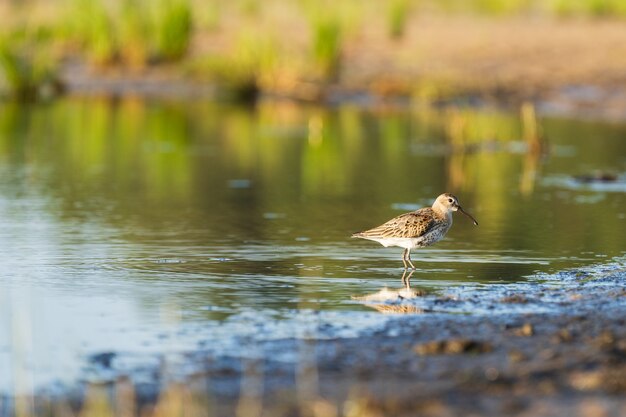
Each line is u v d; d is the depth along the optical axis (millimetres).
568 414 7691
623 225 15367
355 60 33531
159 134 25062
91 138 24312
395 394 8148
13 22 36656
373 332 9781
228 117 27828
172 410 7805
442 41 36031
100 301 11008
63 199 17422
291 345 9367
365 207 16891
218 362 8914
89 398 8078
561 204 17078
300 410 7836
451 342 9211
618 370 8625
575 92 29312
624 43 35219
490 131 24250
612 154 22156
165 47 33781
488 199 17594
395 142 23953
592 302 10844
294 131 25625
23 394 8195
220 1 43281
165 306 10789
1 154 22094
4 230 14898
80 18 35656
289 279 12070
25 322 10203
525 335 9633
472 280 12047
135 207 16797
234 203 17203
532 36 36625
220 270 12531
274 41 33125
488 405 7887
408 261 12758
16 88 30484
